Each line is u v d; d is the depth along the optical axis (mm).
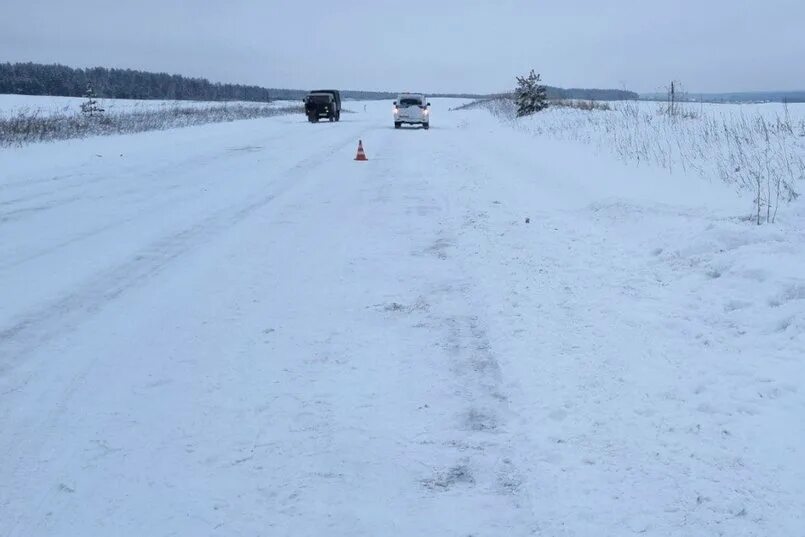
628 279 7617
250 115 50188
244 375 5453
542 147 20969
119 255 9078
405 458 4273
